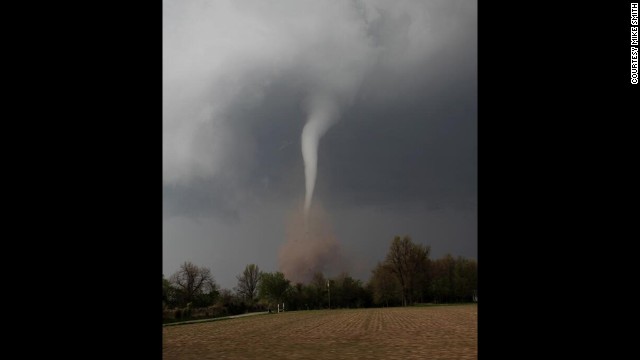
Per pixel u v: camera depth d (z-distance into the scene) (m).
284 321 31.94
